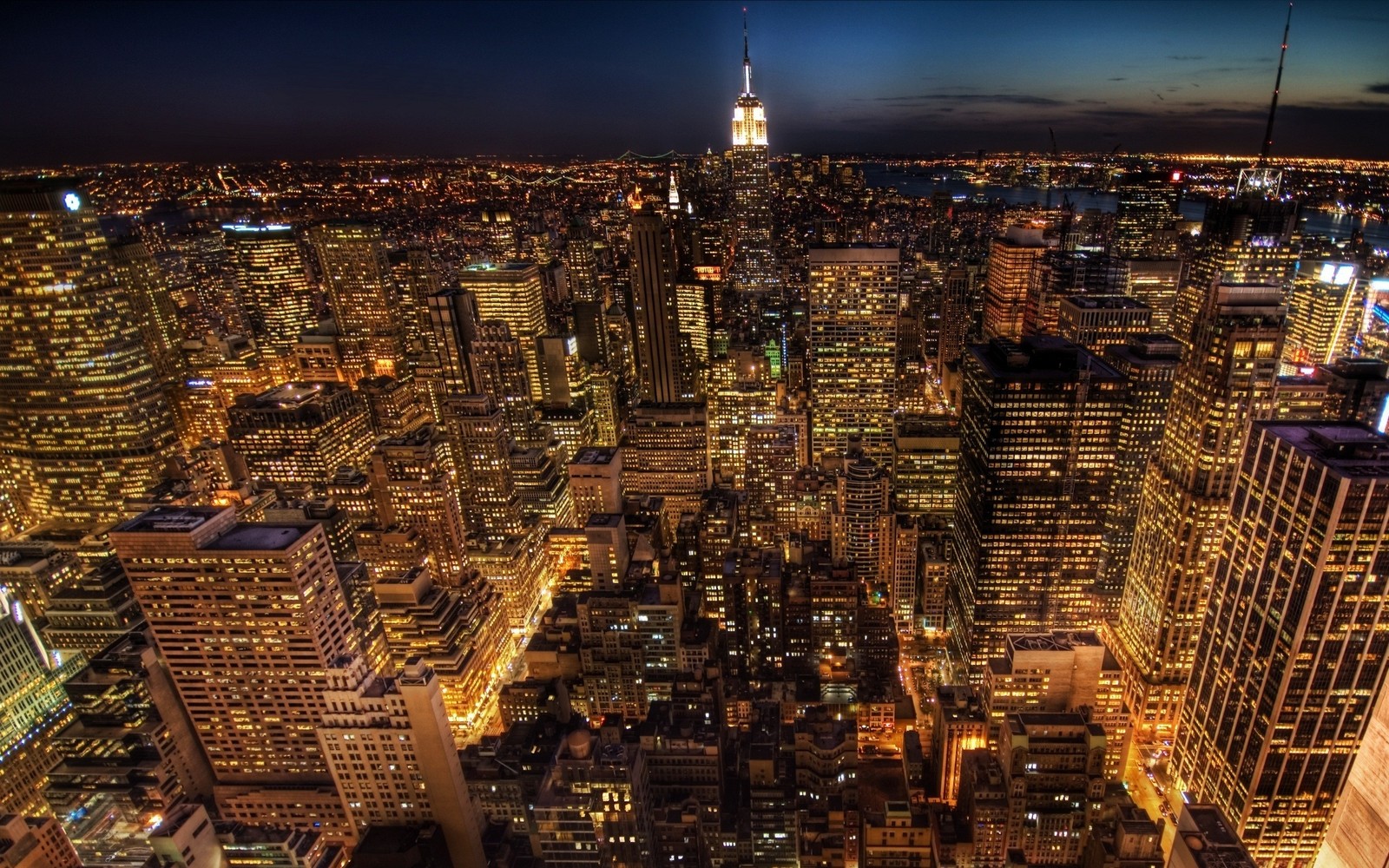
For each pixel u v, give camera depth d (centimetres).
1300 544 18762
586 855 17438
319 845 18625
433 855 19325
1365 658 18650
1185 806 11650
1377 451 18138
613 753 17562
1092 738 19650
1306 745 19762
